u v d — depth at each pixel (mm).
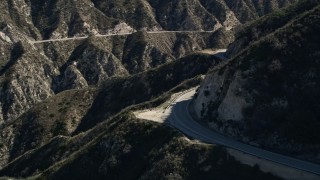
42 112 135375
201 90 78625
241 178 52531
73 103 139750
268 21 127562
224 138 63312
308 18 70375
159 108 82125
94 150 72312
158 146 63812
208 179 54281
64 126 130000
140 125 70875
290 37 67688
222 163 55312
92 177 68250
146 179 59312
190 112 77938
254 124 61688
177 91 99000
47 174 75188
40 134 128250
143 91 135000
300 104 60000
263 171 52219
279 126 59094
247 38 132125
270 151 57125
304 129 56781
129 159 66000
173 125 69625
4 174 96750
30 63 197500
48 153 93812
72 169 71938
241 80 65812
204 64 134875
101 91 143625
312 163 52750
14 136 130500
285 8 129375
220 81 72688
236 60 71125
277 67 64250
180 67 137625
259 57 67000
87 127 130500
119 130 72062
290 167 51594
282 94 61562
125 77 145750
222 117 67188
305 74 62625
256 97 63094
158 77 137250
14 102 177250
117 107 133625
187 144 60562
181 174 56500
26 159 97625
